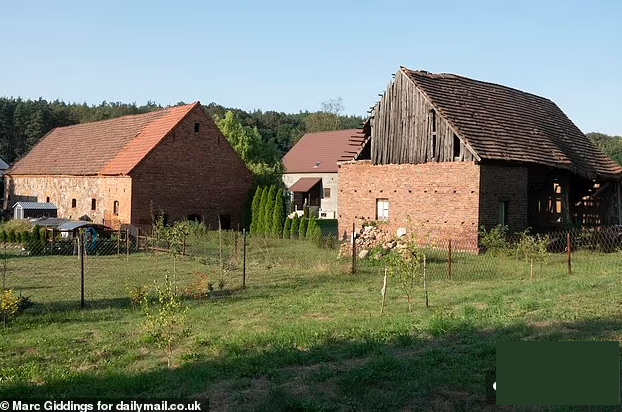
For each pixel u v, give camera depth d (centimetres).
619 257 2286
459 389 758
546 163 2756
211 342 1063
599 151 3506
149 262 2377
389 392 752
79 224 2956
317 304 1423
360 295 1548
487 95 3072
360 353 946
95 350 1038
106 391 801
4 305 1250
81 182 4144
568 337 949
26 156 5206
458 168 2586
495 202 2594
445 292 1548
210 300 1509
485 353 896
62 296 1609
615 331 984
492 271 1939
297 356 927
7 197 5238
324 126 9769
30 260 2445
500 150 2617
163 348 1042
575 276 1745
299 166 6431
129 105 12250
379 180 2908
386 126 2895
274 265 2177
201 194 3919
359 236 2452
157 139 3734
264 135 9612
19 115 9025
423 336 1042
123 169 3659
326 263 2162
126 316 1337
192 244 3016
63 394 796
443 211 2641
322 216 6122
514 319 1128
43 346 1064
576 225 2805
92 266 2250
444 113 2652
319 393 757
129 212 3581
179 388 802
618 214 3288
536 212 2900
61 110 9444
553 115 3509
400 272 1370
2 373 895
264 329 1151
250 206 3981
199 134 3909
